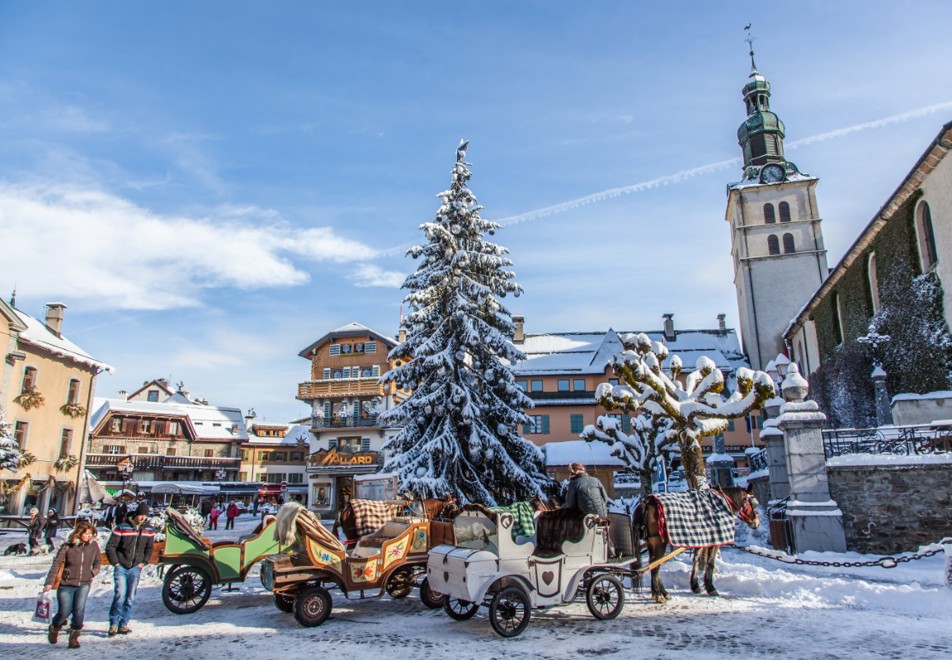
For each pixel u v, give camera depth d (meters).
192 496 61.88
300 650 8.37
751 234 60.78
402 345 23.83
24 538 30.91
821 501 16.59
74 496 40.31
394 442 23.23
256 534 12.33
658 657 7.60
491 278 24.48
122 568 9.64
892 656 7.47
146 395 81.44
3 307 34.00
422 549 11.38
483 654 7.98
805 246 59.41
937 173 25.97
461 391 22.08
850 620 9.38
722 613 10.02
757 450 27.52
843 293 36.62
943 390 25.91
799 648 7.89
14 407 35.31
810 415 17.08
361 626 9.88
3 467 29.69
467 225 24.88
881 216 30.11
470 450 21.83
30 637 9.49
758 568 13.91
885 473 16.39
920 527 15.90
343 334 55.72
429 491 20.62
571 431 53.84
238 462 72.12
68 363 40.53
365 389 52.91
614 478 41.16
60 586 8.84
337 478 52.19
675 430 19.30
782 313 58.47
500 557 9.20
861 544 16.30
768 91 65.19
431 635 9.16
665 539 10.79
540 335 63.25
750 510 11.97
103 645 8.92
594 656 7.74
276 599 11.05
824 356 40.47
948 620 9.34
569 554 9.72
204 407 75.88
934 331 26.55
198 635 9.43
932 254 27.50
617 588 9.93
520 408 24.25
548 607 9.38
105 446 65.62
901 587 10.88
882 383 28.34
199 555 11.45
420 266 24.69
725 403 15.77
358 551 11.78
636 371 16.17
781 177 60.97
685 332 64.38
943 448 16.84
